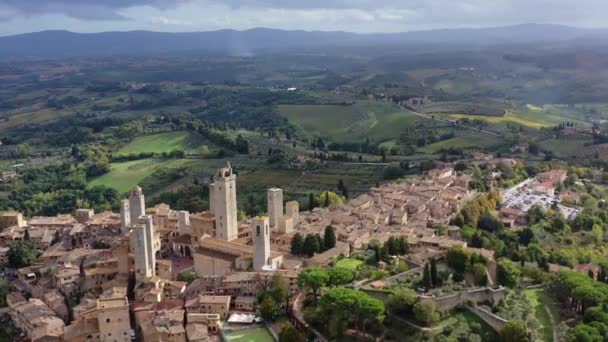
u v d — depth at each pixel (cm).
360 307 19638
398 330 19962
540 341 19075
